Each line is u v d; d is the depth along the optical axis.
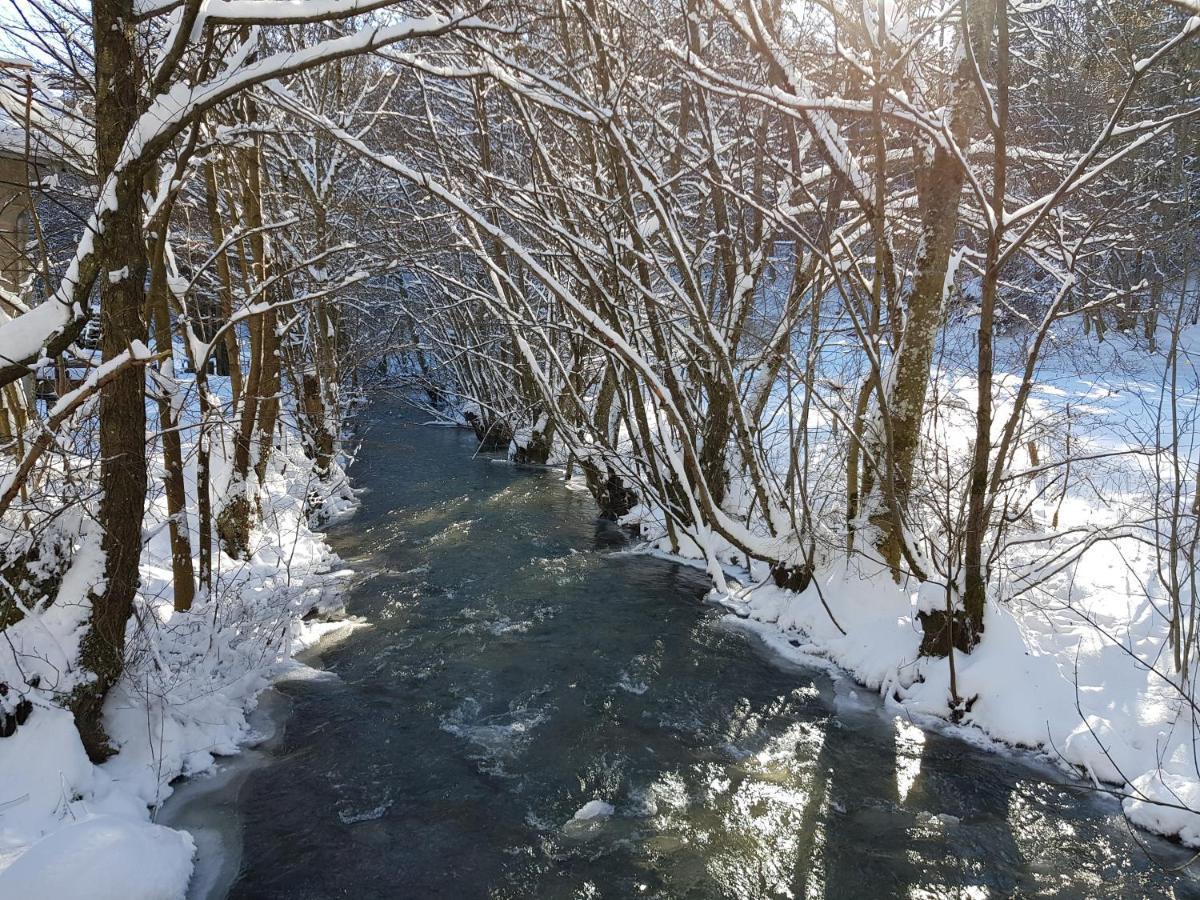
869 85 6.59
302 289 13.07
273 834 4.52
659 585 8.98
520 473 15.61
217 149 7.12
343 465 15.38
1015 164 9.08
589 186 10.84
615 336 7.99
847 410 7.72
